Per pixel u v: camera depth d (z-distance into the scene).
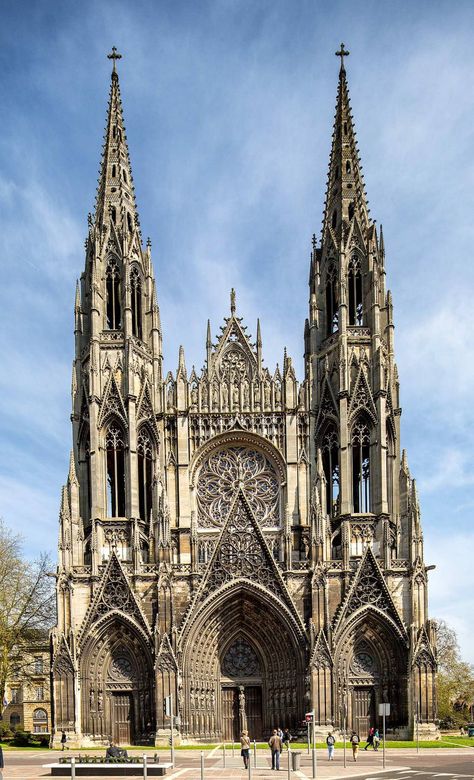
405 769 61.03
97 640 96.69
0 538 108.88
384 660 97.88
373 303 110.38
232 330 111.56
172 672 93.50
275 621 98.06
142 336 112.44
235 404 108.62
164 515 99.12
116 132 121.81
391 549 102.25
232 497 106.62
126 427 105.50
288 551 99.38
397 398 110.25
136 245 115.44
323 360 110.94
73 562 99.81
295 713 95.56
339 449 105.25
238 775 57.50
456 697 161.75
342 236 114.06
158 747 89.12
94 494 102.44
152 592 98.06
